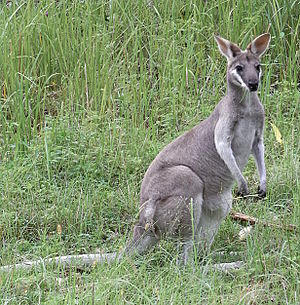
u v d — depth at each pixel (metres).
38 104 13.59
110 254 9.66
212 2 15.55
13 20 14.91
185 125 13.58
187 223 10.02
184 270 9.27
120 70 14.74
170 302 8.26
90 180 11.97
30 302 8.64
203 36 15.19
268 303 8.39
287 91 14.09
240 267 9.34
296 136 13.08
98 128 13.23
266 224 10.34
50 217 10.96
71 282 8.95
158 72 14.73
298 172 11.98
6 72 14.21
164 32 15.05
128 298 8.66
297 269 9.08
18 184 11.84
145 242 10.11
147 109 14.01
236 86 10.14
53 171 12.22
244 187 10.08
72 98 14.00
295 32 14.96
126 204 11.45
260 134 10.51
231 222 10.88
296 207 10.70
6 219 10.70
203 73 14.57
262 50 10.39
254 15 15.26
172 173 10.05
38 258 9.64
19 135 13.01
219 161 10.27
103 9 15.34
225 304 8.28
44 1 15.72
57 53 14.80
